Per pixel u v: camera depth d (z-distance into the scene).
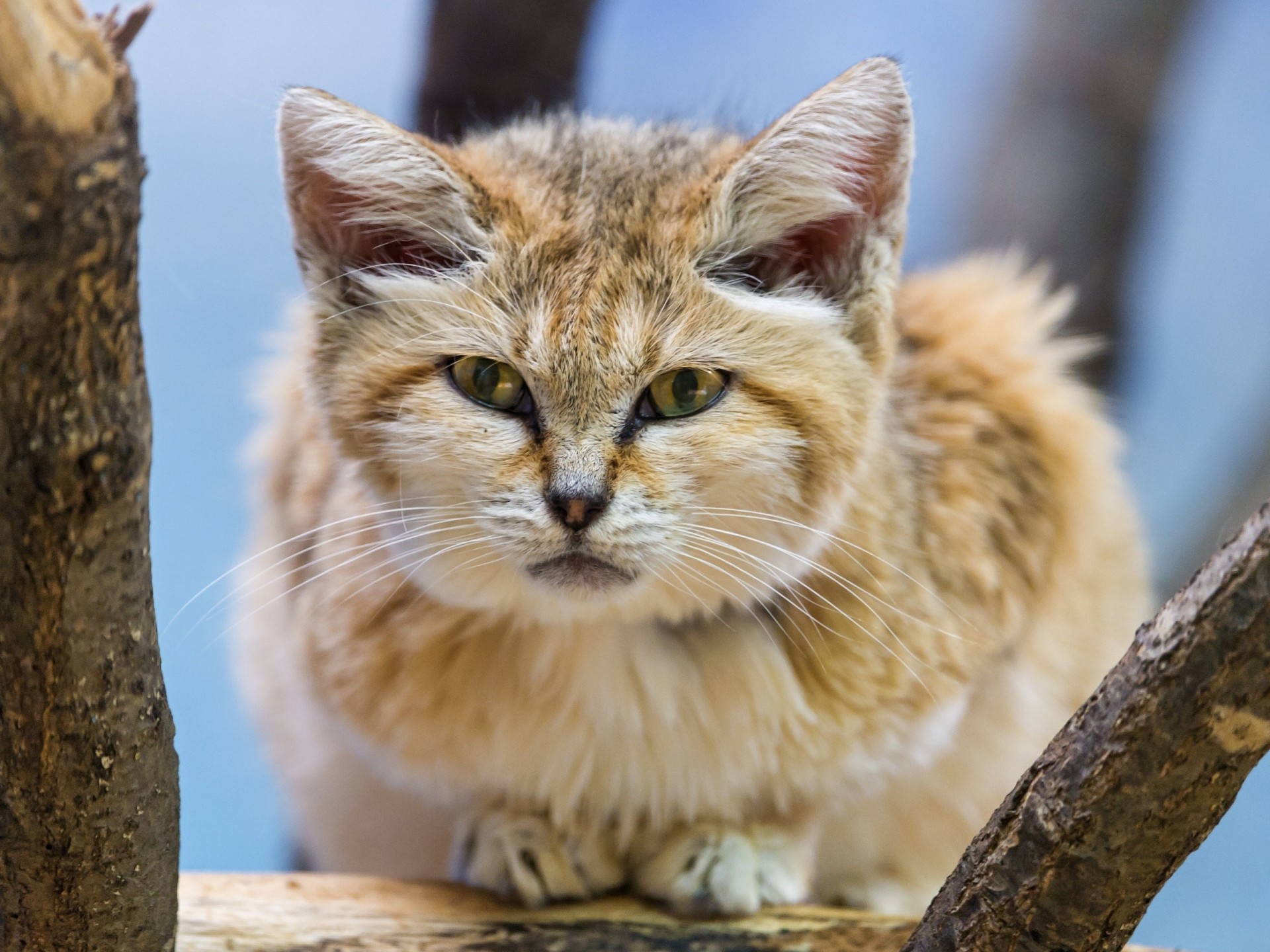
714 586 1.07
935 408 1.13
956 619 1.10
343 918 1.05
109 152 0.94
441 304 1.05
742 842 1.08
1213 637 0.96
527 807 1.09
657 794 1.09
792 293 1.07
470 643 1.09
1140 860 0.97
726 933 1.06
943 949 0.99
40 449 0.95
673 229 1.05
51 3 0.93
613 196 1.07
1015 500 1.13
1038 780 0.98
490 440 1.05
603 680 1.08
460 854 1.09
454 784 1.10
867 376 1.07
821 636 1.08
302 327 1.09
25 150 0.93
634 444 1.05
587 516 1.04
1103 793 0.97
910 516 1.10
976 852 0.99
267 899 1.06
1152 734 0.97
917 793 1.13
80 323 0.94
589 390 1.05
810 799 1.09
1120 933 0.98
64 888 0.99
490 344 1.05
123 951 0.99
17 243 0.94
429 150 1.06
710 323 1.05
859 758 1.09
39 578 0.96
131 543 0.96
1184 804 0.97
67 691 0.97
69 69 0.93
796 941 1.06
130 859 0.99
